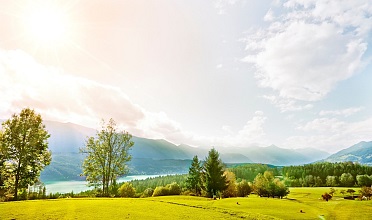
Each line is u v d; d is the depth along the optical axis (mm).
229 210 32406
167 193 91375
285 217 31391
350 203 44375
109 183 67125
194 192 95500
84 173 65625
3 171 52969
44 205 30953
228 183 79312
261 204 40906
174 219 24828
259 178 90938
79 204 32781
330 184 188500
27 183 54875
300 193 110438
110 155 66500
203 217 26750
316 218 32344
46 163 58281
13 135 53344
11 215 23609
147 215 26281
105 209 28953
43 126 58406
